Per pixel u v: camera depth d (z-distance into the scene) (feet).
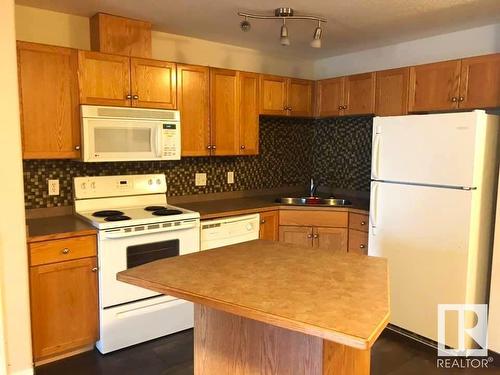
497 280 8.82
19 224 7.58
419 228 9.47
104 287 8.79
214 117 11.47
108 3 9.00
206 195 12.69
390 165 9.95
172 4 9.07
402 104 11.29
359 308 4.44
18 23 9.16
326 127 14.79
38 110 8.66
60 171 9.95
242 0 8.80
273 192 14.38
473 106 9.87
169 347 9.36
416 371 8.51
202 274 5.57
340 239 11.89
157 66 10.22
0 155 7.28
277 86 12.87
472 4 8.94
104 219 9.09
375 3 8.90
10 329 7.65
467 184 8.59
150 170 11.39
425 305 9.49
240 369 5.75
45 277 8.17
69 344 8.62
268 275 5.56
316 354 4.93
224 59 12.79
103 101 9.43
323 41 12.23
